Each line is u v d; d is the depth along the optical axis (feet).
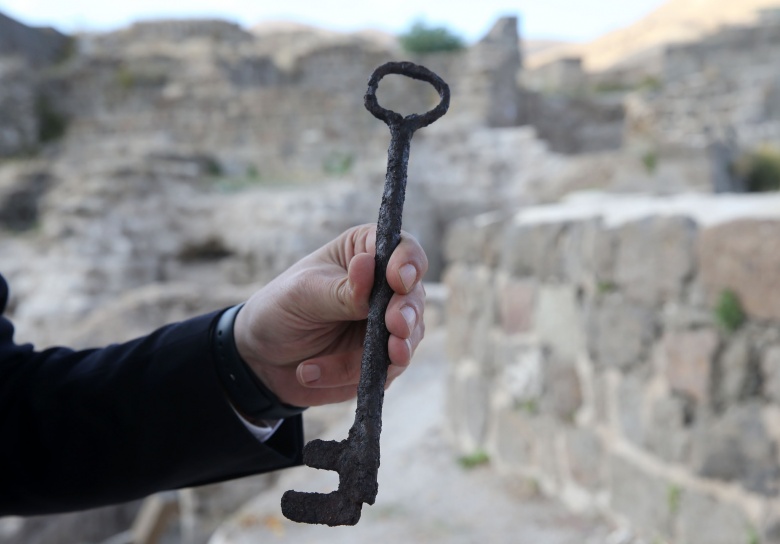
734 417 9.96
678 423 10.70
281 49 98.37
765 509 9.55
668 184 45.44
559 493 13.73
